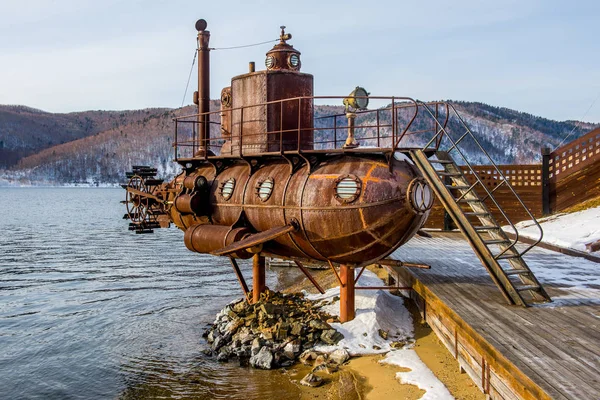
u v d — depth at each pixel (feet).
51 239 183.21
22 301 84.33
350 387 35.96
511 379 24.52
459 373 35.58
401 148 40.27
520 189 82.43
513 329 29.78
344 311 45.09
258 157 50.39
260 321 47.96
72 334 63.93
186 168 59.41
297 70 54.13
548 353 25.76
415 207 39.24
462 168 84.74
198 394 40.78
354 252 42.34
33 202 493.77
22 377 50.21
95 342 59.98
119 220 277.03
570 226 69.46
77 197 637.71
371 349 41.52
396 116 40.98
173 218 60.39
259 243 45.39
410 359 38.88
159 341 57.57
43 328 67.36
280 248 48.85
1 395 46.24
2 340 62.03
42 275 109.29
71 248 156.66
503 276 35.76
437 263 51.49
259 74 52.90
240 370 43.27
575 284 41.86
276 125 52.49
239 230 47.91
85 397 44.86
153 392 43.11
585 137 78.69
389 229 39.96
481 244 37.09
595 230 64.23
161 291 89.56
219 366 45.14
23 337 63.21
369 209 39.55
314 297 53.72
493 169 83.30
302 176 44.39
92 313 74.79
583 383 22.09
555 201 80.59
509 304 35.60
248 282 95.86
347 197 40.37
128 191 66.69
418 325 45.93
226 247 45.80
